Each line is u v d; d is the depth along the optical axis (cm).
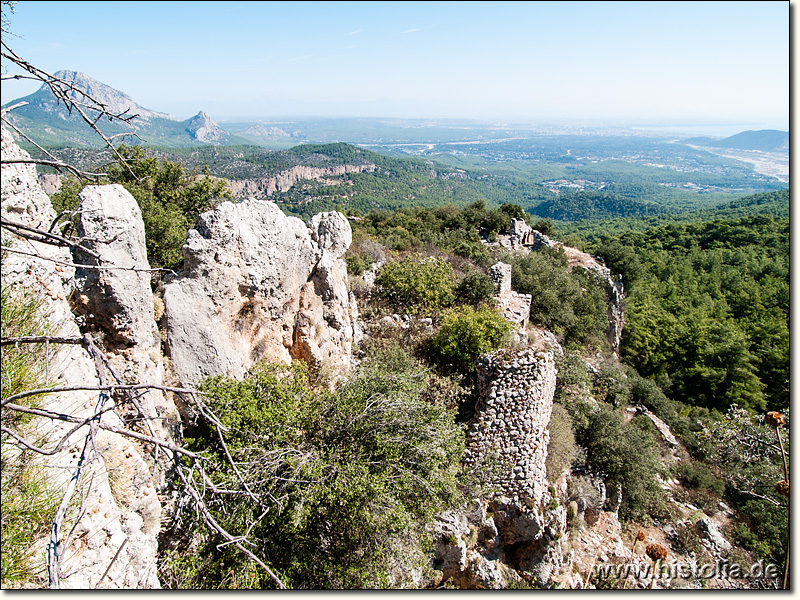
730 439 1817
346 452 687
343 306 1082
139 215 611
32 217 470
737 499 1639
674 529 1309
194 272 740
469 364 1130
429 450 711
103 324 568
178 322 717
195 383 727
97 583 401
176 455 292
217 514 591
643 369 3581
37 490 322
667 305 4719
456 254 2384
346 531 653
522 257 2659
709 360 3434
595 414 1363
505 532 938
